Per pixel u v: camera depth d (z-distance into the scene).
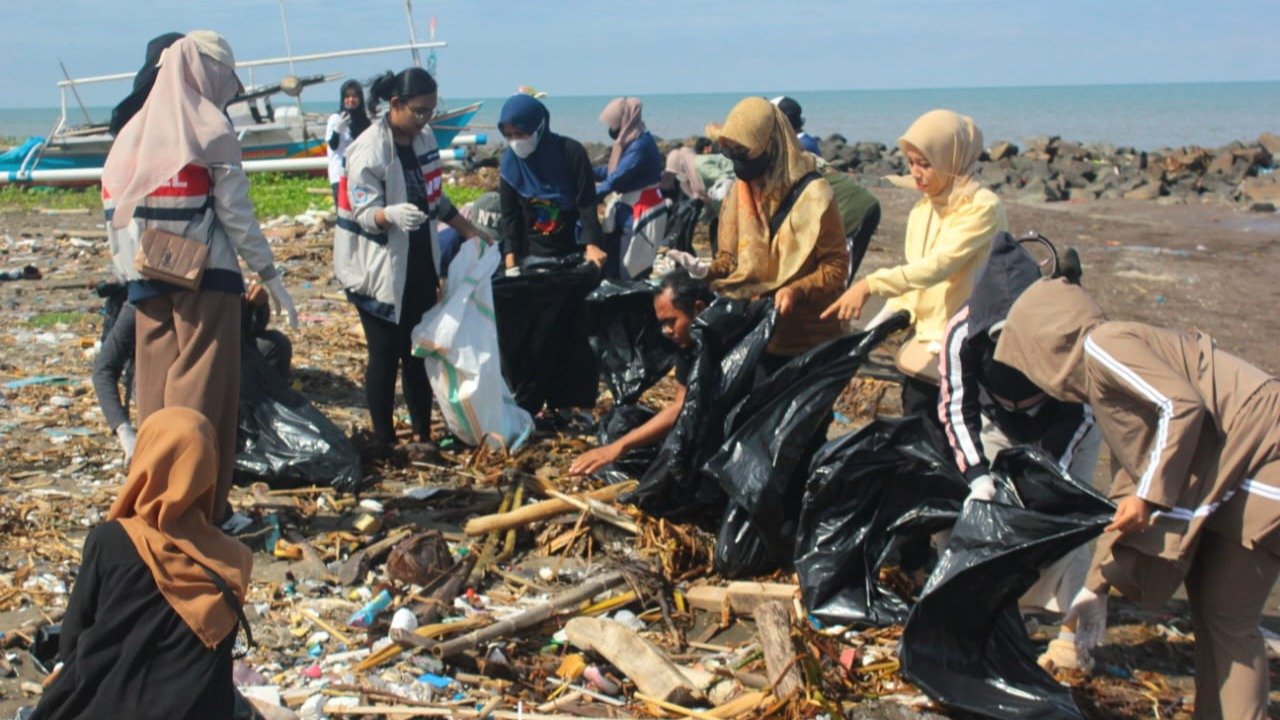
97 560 2.89
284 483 5.87
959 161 5.12
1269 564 3.68
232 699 2.99
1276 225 19.59
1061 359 3.89
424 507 5.83
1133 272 14.38
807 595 4.71
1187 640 4.82
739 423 5.24
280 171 21.27
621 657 4.27
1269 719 4.22
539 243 7.33
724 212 5.79
